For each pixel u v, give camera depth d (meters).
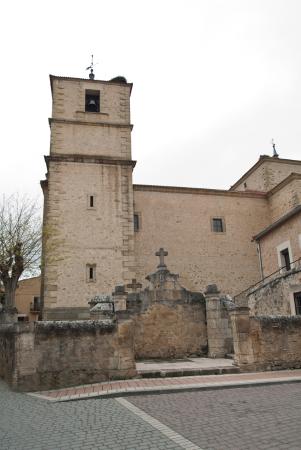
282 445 5.16
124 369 10.59
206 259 24.59
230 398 8.27
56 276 20.06
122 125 23.97
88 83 24.61
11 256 20.41
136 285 20.77
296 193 24.11
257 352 11.65
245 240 25.81
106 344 10.66
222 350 14.48
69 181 21.94
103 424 6.52
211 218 25.61
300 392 8.69
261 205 27.12
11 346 10.88
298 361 11.99
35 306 37.78
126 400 8.41
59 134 22.92
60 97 23.88
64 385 10.02
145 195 24.81
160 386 9.39
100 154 23.11
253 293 20.78
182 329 14.94
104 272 20.77
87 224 21.38
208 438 5.59
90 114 23.88
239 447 5.17
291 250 20.78
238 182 34.69
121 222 21.84
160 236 24.23
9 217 21.77
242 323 11.75
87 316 19.70
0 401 8.56
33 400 8.63
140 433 5.93
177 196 25.42
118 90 24.92
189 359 14.08
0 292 21.95
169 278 15.38
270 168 30.06
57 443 5.57
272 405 7.46
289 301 17.73
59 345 10.25
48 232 20.58
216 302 14.92
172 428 6.15
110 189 22.28
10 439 5.79
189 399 8.30
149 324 14.77
